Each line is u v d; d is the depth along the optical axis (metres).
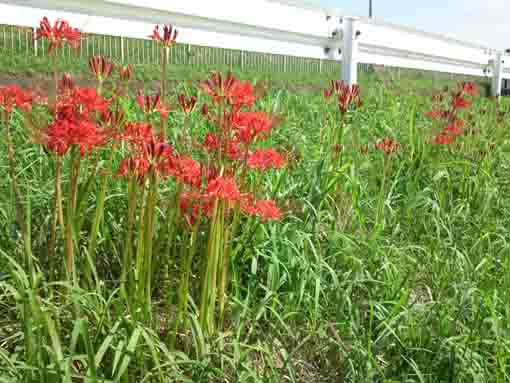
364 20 4.69
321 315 1.75
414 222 2.58
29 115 1.32
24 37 2.94
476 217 2.73
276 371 1.44
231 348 1.51
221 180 1.28
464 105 3.19
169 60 3.97
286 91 3.72
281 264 1.73
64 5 2.66
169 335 1.43
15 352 1.23
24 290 1.16
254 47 3.86
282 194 2.10
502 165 3.66
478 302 1.82
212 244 1.38
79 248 1.65
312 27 4.19
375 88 4.96
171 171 1.33
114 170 1.88
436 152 3.21
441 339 1.62
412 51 5.85
